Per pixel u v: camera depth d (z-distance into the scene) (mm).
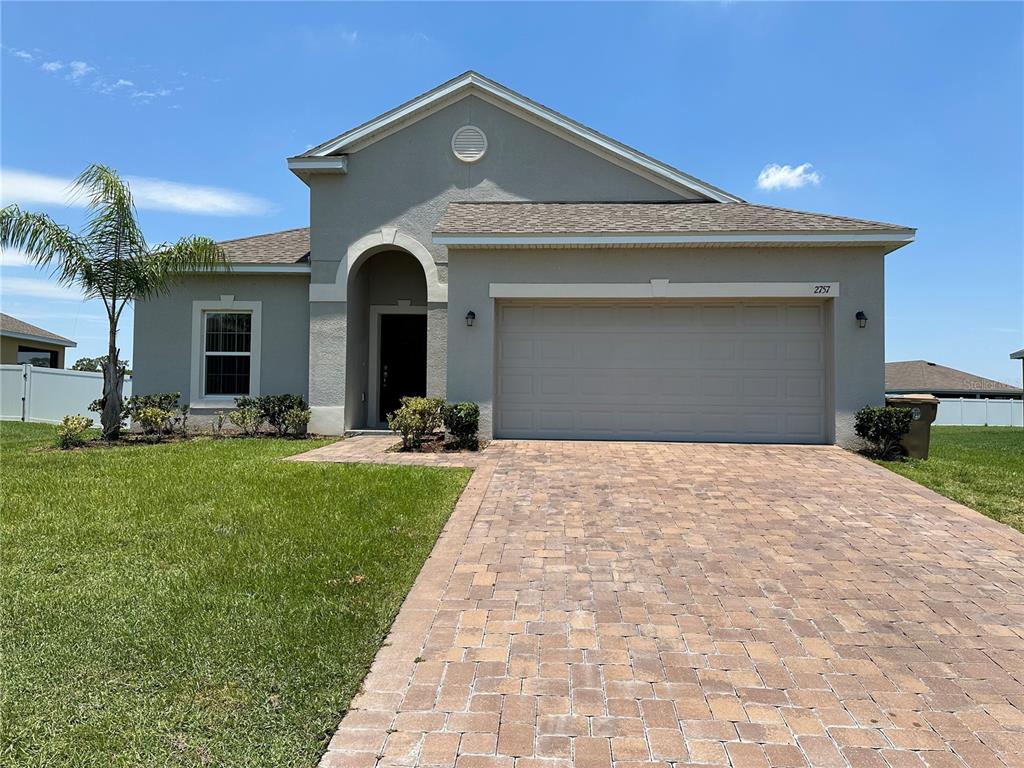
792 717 3365
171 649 3879
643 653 4031
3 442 12367
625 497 7660
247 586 4820
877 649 4133
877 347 11172
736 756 3041
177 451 10633
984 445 15539
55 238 11578
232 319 14750
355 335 14484
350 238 13961
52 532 6027
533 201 14062
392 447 11070
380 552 5566
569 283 11656
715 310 11781
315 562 5309
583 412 11969
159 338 14641
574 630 4336
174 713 3266
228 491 7492
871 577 5336
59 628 4133
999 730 3285
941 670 3887
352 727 3230
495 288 11727
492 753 3043
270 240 16094
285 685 3535
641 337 11898
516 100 13906
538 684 3654
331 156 14039
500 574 5305
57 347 31078
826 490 8062
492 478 8492
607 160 14117
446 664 3863
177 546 5660
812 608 4734
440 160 14047
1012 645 4219
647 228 11445
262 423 13914
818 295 11273
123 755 2945
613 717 3340
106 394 12281
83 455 10188
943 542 6215
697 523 6699
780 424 11664
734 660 3961
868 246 11203
